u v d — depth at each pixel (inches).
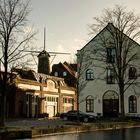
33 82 2696.9
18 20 1332.4
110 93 2322.8
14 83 2358.5
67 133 1326.3
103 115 2315.5
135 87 2271.2
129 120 1971.0
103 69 2332.7
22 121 1999.3
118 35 2038.6
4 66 1263.5
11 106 2415.1
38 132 1176.2
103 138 1085.1
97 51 2308.1
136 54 2220.7
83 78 2373.3
